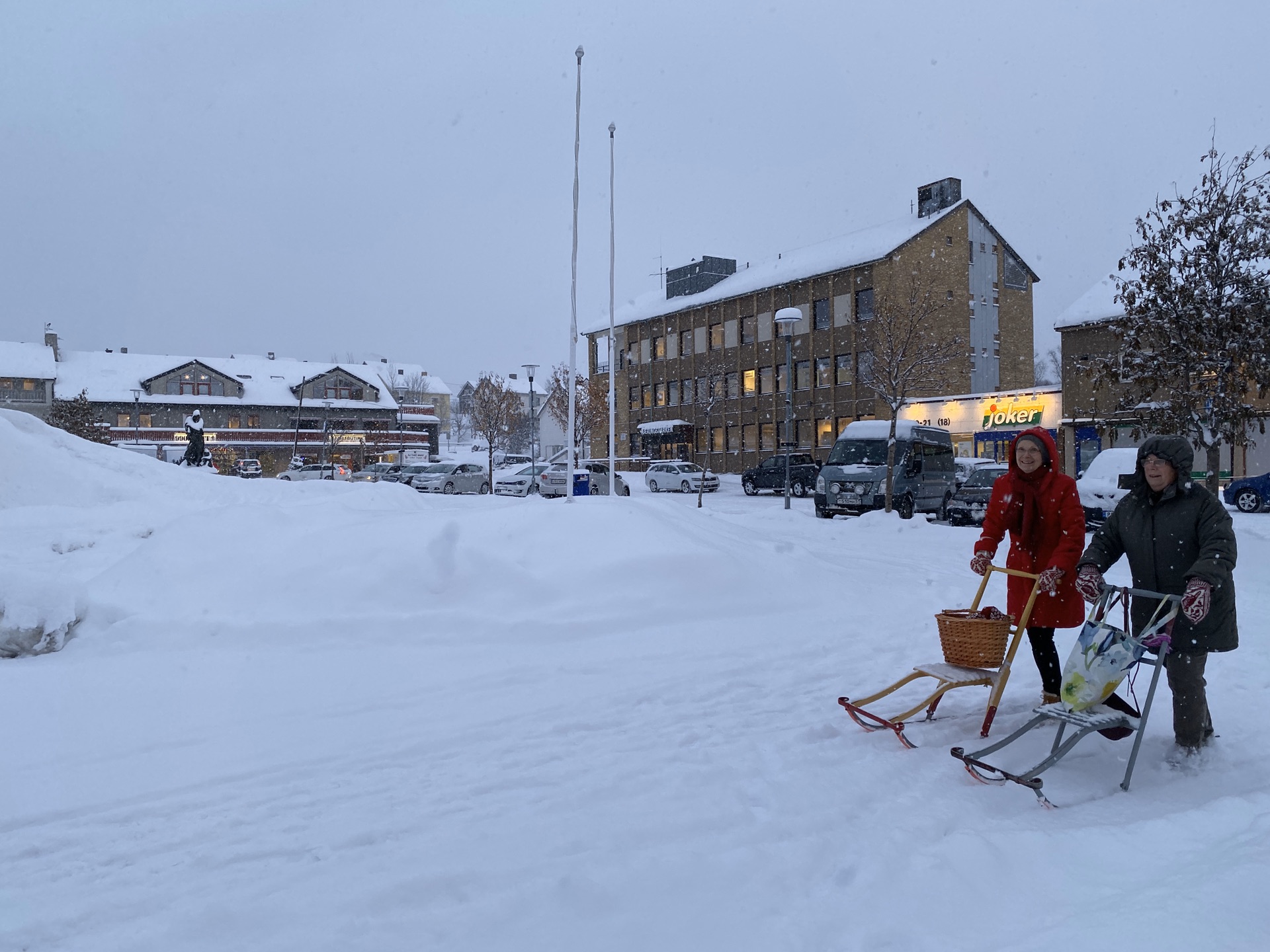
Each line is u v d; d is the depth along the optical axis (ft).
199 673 18.78
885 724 15.97
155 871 10.52
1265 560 35.70
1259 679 19.04
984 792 12.86
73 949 8.86
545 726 16.07
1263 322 38.22
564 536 26.16
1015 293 156.35
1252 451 90.22
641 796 12.69
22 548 30.99
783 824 11.61
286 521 25.84
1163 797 12.72
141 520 39.93
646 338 194.29
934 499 77.87
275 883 10.10
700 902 9.49
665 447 185.88
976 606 16.46
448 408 350.84
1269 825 11.03
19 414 53.42
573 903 9.39
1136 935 8.39
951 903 9.39
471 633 22.00
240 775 13.65
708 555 26.68
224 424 225.97
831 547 43.70
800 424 155.53
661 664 20.51
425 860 10.61
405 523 25.46
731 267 187.62
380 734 15.56
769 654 21.67
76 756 14.35
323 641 21.13
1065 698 13.64
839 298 148.46
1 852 11.03
